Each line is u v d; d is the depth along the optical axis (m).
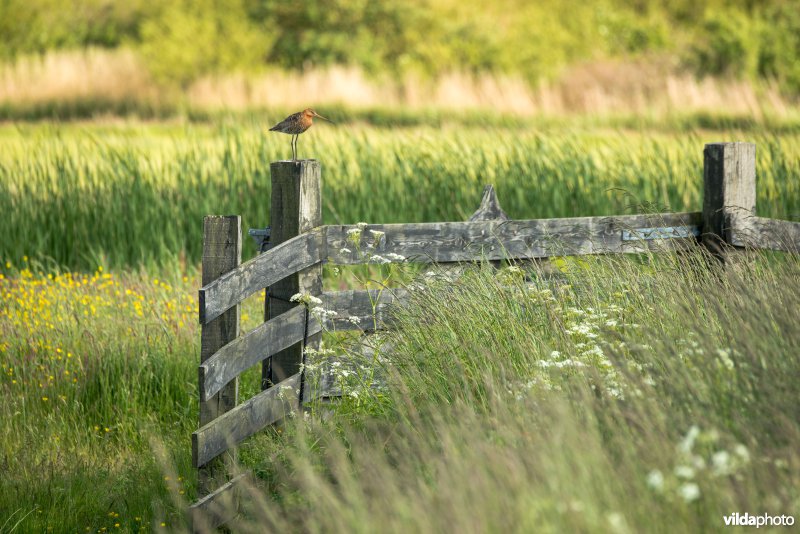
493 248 22.25
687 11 139.62
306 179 20.36
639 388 14.14
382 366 19.22
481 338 19.05
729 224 23.59
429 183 40.50
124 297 30.25
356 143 44.53
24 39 142.00
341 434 18.38
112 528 19.08
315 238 20.44
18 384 24.45
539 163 43.00
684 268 21.53
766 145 44.41
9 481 20.56
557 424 13.45
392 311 20.81
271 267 19.69
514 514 11.30
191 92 115.62
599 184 40.28
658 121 86.25
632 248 23.23
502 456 12.74
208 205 40.34
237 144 43.41
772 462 12.32
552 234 22.78
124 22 145.75
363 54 121.94
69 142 68.38
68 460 21.61
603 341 17.55
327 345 22.62
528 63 120.62
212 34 123.31
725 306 18.55
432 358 18.58
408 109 101.25
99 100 114.62
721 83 104.19
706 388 14.45
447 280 21.03
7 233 39.12
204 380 18.08
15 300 30.25
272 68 123.12
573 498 11.51
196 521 17.48
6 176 42.03
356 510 12.70
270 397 19.69
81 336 26.55
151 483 20.52
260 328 19.42
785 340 15.51
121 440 23.14
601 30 131.00
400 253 21.53
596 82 107.44
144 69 121.69
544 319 19.48
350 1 126.75
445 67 120.44
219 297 18.73
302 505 15.33
